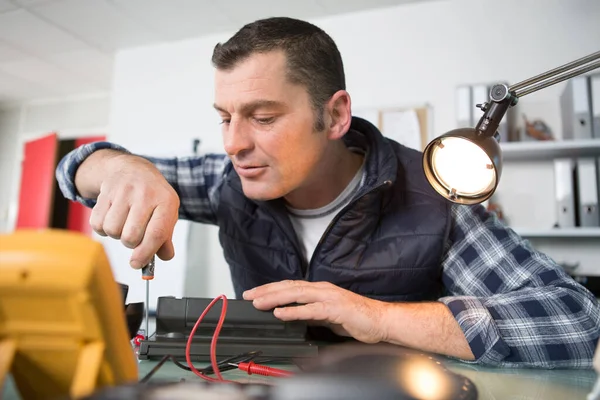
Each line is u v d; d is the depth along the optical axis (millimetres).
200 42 3203
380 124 2656
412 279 955
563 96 2291
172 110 3217
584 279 1932
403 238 953
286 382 254
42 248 265
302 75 827
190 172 1179
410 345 647
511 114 2328
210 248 2920
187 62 3221
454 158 692
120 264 2414
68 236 277
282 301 667
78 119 4441
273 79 794
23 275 261
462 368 625
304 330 660
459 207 978
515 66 2496
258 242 1027
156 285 2639
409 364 299
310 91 846
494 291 851
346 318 653
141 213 587
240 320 646
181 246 2697
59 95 4441
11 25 3062
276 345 609
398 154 1067
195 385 279
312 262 964
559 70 613
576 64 605
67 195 914
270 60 795
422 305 691
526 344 633
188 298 650
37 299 273
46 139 4234
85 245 274
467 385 320
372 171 958
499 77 2510
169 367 539
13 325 286
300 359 583
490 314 660
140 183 619
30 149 4383
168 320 635
